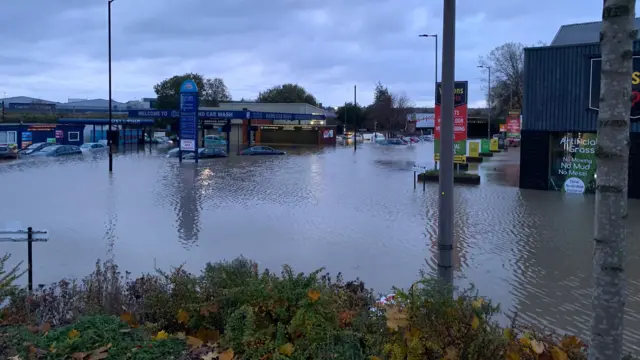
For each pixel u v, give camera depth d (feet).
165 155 161.79
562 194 82.28
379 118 384.06
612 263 10.28
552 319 29.14
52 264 40.42
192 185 89.15
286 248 46.11
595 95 81.87
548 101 85.66
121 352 14.97
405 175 108.68
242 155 168.76
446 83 22.82
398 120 384.27
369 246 46.96
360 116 388.37
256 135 258.57
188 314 18.02
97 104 449.89
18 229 29.09
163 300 18.76
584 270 39.14
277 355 14.73
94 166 123.75
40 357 14.55
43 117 278.26
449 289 14.40
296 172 114.01
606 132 10.31
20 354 14.46
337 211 64.64
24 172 108.58
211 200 72.64
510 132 228.84
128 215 60.90
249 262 30.50
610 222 10.29
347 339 14.82
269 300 16.37
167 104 331.77
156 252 44.45
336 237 50.39
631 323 28.25
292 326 15.34
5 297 18.39
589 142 82.74
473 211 66.08
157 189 83.51
